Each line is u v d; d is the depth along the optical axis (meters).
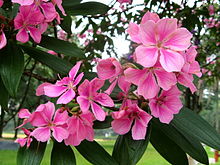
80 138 0.29
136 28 0.28
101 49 0.86
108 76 0.28
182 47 0.26
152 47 0.26
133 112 0.28
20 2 0.30
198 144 0.30
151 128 0.31
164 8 0.75
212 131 0.30
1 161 2.17
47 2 0.33
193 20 0.74
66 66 0.35
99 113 0.28
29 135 0.30
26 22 0.32
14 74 0.30
